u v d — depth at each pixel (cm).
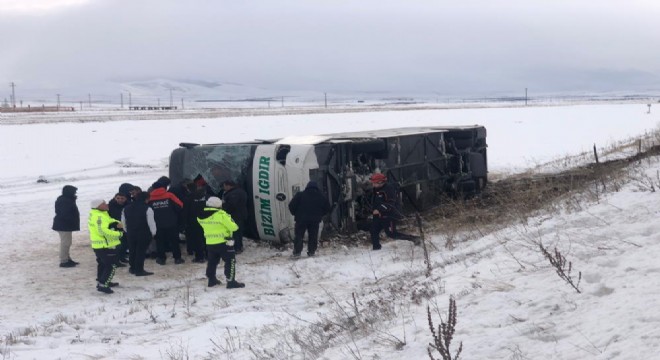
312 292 1052
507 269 723
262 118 6900
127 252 1389
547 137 3903
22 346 833
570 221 884
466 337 512
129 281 1208
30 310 1042
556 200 1357
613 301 512
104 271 1129
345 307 839
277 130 5016
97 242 1125
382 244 1388
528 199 1527
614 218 849
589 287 564
